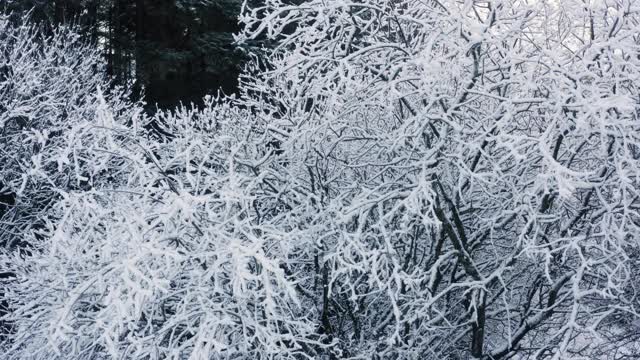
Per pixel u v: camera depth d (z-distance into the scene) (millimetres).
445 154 3455
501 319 4461
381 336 4098
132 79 13609
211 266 3223
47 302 3457
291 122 4336
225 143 4355
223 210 3863
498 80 3918
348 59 3543
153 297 2932
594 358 4281
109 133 3336
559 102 3068
